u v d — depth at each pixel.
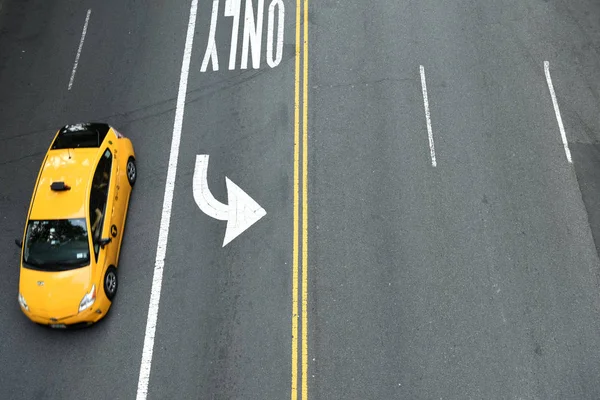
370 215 16.11
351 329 14.45
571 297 14.88
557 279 15.12
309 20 20.11
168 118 18.00
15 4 20.88
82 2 20.89
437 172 16.81
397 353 14.12
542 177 16.75
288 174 16.84
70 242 14.27
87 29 20.25
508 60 19.11
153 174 16.92
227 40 19.70
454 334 14.36
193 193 16.56
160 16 20.45
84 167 14.94
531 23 20.02
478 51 19.31
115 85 18.81
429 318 14.58
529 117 17.88
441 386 13.73
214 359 14.12
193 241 15.77
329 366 13.99
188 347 14.27
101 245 14.48
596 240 15.73
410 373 13.89
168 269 15.35
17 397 13.73
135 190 16.64
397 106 18.08
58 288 13.96
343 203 16.31
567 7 20.45
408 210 16.19
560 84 18.56
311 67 19.00
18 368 14.09
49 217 14.42
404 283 15.05
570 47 19.42
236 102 18.28
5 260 15.66
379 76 18.73
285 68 18.98
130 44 19.78
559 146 17.30
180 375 13.95
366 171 16.86
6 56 19.67
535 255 15.48
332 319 14.59
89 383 13.87
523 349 14.17
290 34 19.78
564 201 16.36
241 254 15.55
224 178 16.81
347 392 13.68
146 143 17.50
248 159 17.14
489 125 17.70
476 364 13.99
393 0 20.62
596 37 19.67
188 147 17.39
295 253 15.52
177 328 14.52
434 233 15.81
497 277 15.15
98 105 18.41
